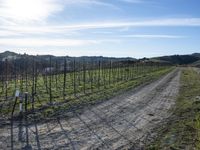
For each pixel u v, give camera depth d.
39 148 15.98
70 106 30.52
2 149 15.44
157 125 23.34
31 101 32.59
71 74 68.75
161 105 34.41
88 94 42.00
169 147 16.69
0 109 27.06
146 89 52.84
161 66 182.38
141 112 29.41
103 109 30.22
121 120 25.06
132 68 117.56
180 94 45.50
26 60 49.16
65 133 19.59
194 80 76.12
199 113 27.09
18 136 18.19
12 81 54.28
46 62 58.59
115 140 18.48
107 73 86.94
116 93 44.81
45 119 23.53
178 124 23.28
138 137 19.41
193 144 17.33
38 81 57.91
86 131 20.52
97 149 16.38
